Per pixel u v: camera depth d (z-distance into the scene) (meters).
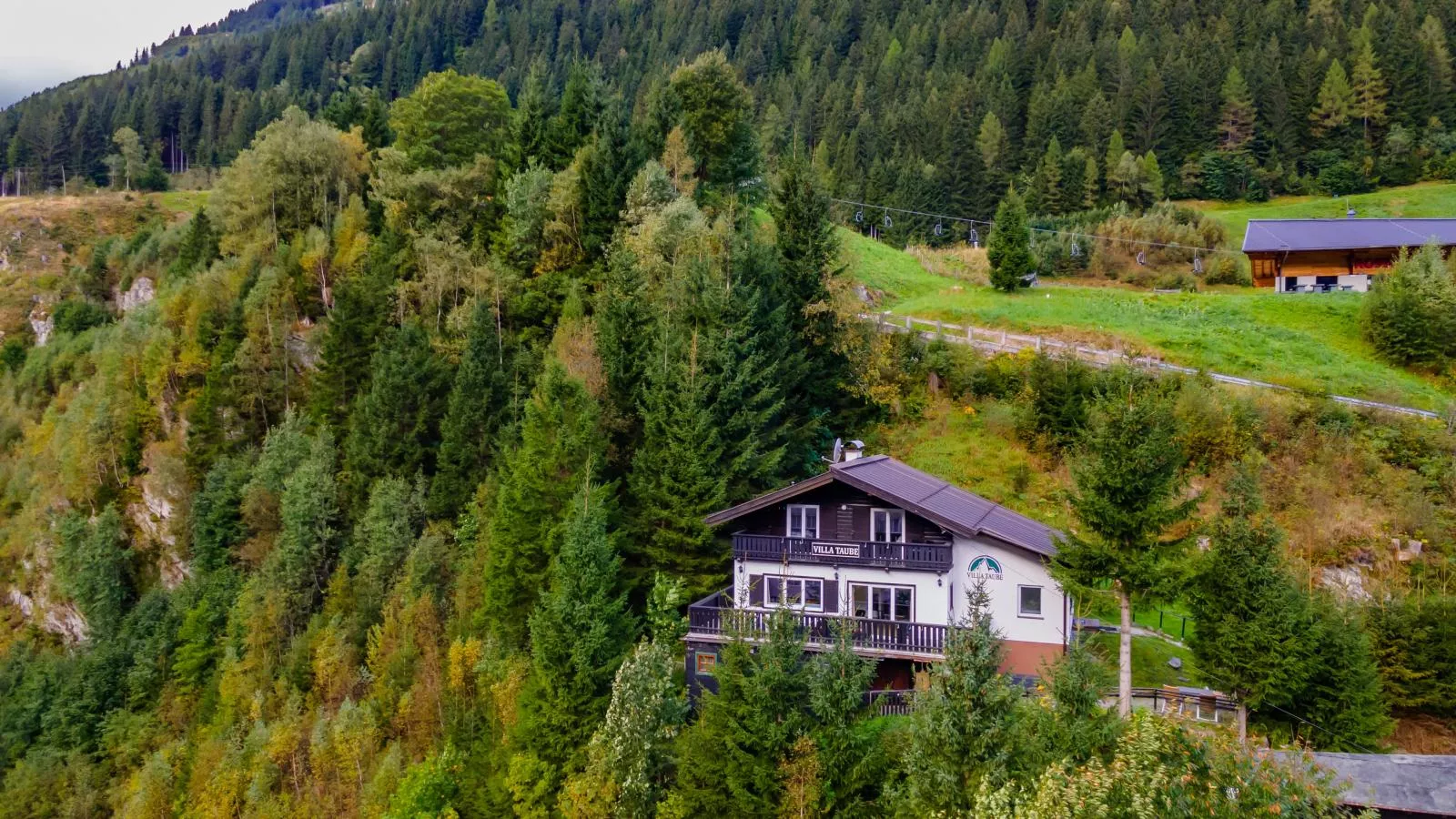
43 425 84.31
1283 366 54.75
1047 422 50.16
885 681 32.34
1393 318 56.53
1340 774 24.16
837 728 24.88
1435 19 136.12
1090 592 28.41
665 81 79.44
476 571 42.44
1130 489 27.80
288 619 49.62
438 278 60.69
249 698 46.56
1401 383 53.38
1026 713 22.94
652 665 28.94
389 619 43.81
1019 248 70.44
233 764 43.34
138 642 56.81
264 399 63.81
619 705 28.14
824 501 35.22
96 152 194.25
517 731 31.52
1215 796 18.28
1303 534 42.47
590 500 37.06
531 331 58.12
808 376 50.72
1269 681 28.62
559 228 60.00
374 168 80.56
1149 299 68.12
